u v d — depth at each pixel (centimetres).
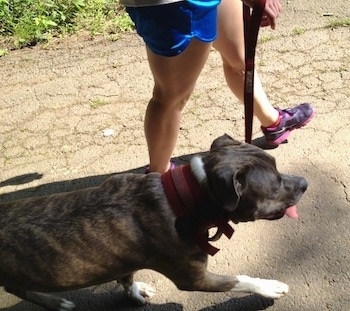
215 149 139
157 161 188
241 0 162
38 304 166
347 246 169
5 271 143
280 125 200
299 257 169
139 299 166
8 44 292
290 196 141
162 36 151
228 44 180
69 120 238
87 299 172
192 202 135
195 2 148
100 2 305
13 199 207
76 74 263
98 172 211
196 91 236
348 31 248
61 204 142
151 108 174
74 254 139
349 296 157
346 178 187
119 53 270
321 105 216
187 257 141
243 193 132
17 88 262
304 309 156
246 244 175
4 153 229
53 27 296
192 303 165
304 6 267
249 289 154
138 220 138
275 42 251
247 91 163
